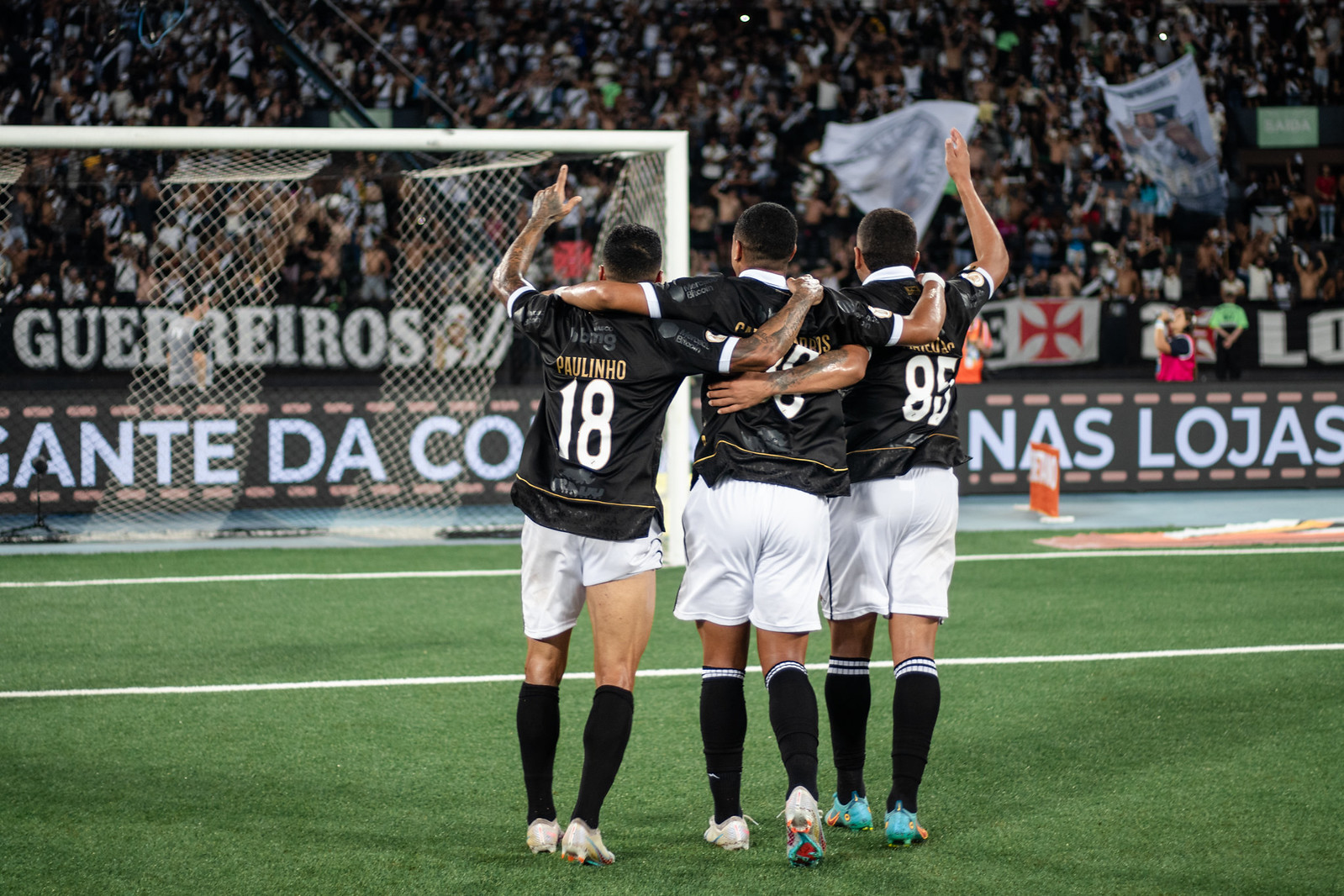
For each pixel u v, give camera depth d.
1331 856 5.73
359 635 10.16
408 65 27.97
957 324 6.09
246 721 7.93
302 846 5.90
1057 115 28.23
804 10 29.50
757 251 5.84
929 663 5.97
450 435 16.33
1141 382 18.08
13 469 15.24
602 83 28.28
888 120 25.95
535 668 5.88
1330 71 30.12
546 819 5.85
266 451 15.92
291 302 17.45
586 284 5.73
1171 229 26.92
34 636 10.09
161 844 5.93
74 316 15.47
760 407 5.77
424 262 16.69
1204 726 7.75
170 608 11.13
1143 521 15.77
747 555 5.77
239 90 26.48
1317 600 11.30
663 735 7.65
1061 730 7.69
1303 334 19.83
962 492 17.78
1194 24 30.20
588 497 5.64
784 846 5.93
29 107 26.31
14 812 6.34
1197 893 5.33
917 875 5.54
